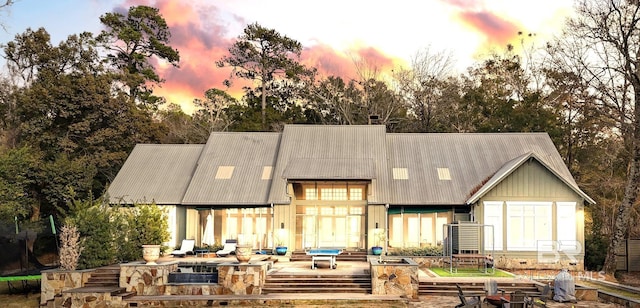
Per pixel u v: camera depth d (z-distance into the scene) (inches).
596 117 1493.6
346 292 1103.0
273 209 1550.2
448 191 1560.0
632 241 1496.1
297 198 1599.4
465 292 1092.5
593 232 1615.4
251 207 1599.4
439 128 2502.5
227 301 1034.1
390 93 2620.6
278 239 1539.1
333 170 1547.7
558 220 1450.5
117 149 1991.9
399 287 1078.4
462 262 1347.2
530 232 1451.8
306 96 2763.3
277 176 1599.4
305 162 1600.6
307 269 1266.0
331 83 2694.4
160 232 1424.7
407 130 2524.6
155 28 2576.3
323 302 1027.3
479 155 1673.2
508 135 1737.2
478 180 1587.1
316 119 2728.8
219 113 2792.8
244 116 2736.2
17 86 2203.5
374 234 1525.6
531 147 1685.5
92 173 1804.9
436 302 1029.2
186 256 1510.8
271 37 2783.0
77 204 1291.8
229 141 1779.0
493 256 1282.0
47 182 1739.7
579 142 2094.0
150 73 2492.6
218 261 1307.8
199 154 1781.5
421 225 1567.4
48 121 1877.5
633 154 1432.1
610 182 1672.0
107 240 1259.8
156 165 1739.7
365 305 1006.4
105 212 1304.1
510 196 1460.4
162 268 1103.0
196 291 1095.0
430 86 2546.8
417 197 1545.3
